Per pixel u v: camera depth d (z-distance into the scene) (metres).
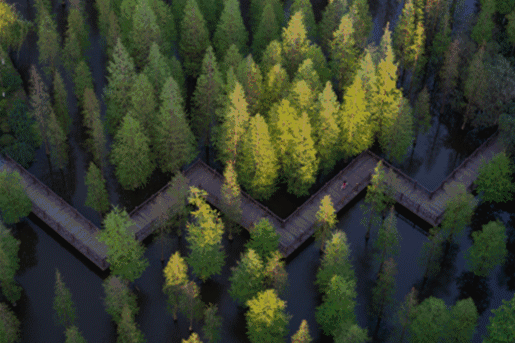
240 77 108.94
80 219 105.62
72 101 125.25
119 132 102.62
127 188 110.06
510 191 113.62
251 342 93.31
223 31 122.06
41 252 103.44
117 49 104.25
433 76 134.25
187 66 124.12
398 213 110.88
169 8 126.06
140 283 99.81
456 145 123.50
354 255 104.75
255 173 104.69
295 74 111.94
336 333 88.31
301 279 101.25
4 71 120.69
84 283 100.12
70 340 82.69
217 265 96.00
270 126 106.50
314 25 128.25
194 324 95.50
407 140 111.12
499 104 115.12
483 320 98.38
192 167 112.50
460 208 98.31
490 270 102.56
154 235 104.25
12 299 94.50
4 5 121.12
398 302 99.00
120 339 89.06
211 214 92.44
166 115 102.44
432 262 99.75
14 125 115.38
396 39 125.62
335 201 109.69
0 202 99.94
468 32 134.50
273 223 106.12
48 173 114.88
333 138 106.88
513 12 129.00
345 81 120.62
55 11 145.25
